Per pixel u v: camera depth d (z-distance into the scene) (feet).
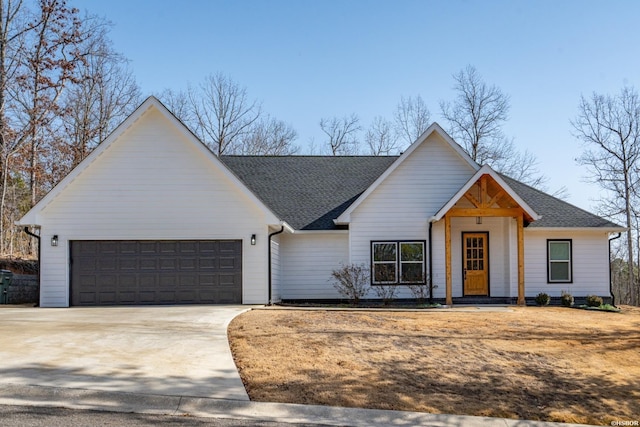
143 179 60.90
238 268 60.95
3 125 94.22
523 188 78.54
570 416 26.99
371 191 67.26
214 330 39.91
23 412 22.21
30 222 59.52
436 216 64.34
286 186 78.33
